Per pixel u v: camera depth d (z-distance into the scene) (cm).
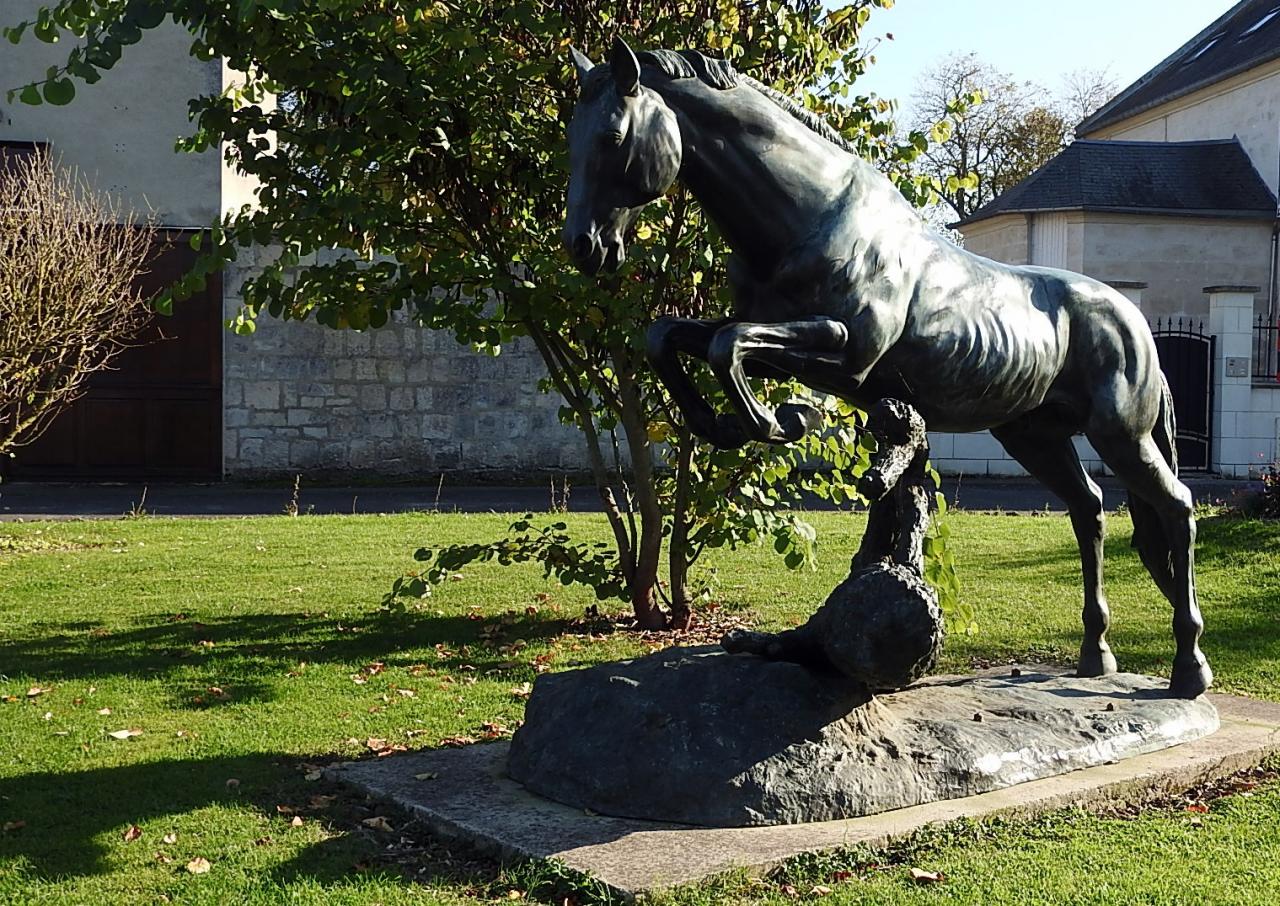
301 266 1697
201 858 409
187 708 604
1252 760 509
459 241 743
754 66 707
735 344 411
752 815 415
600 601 881
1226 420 2062
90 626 793
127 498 1570
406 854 414
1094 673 572
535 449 1798
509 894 375
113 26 596
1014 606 870
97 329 1423
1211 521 1149
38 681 653
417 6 660
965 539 1181
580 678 472
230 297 1742
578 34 699
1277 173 2633
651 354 452
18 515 1384
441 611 845
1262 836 427
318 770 502
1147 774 474
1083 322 520
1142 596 905
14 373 1146
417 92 663
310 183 697
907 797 436
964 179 765
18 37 638
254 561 1044
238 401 1750
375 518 1318
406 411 1777
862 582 423
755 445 756
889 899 369
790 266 437
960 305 473
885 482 424
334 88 680
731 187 434
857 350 439
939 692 513
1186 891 378
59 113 1762
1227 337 2059
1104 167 2683
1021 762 464
